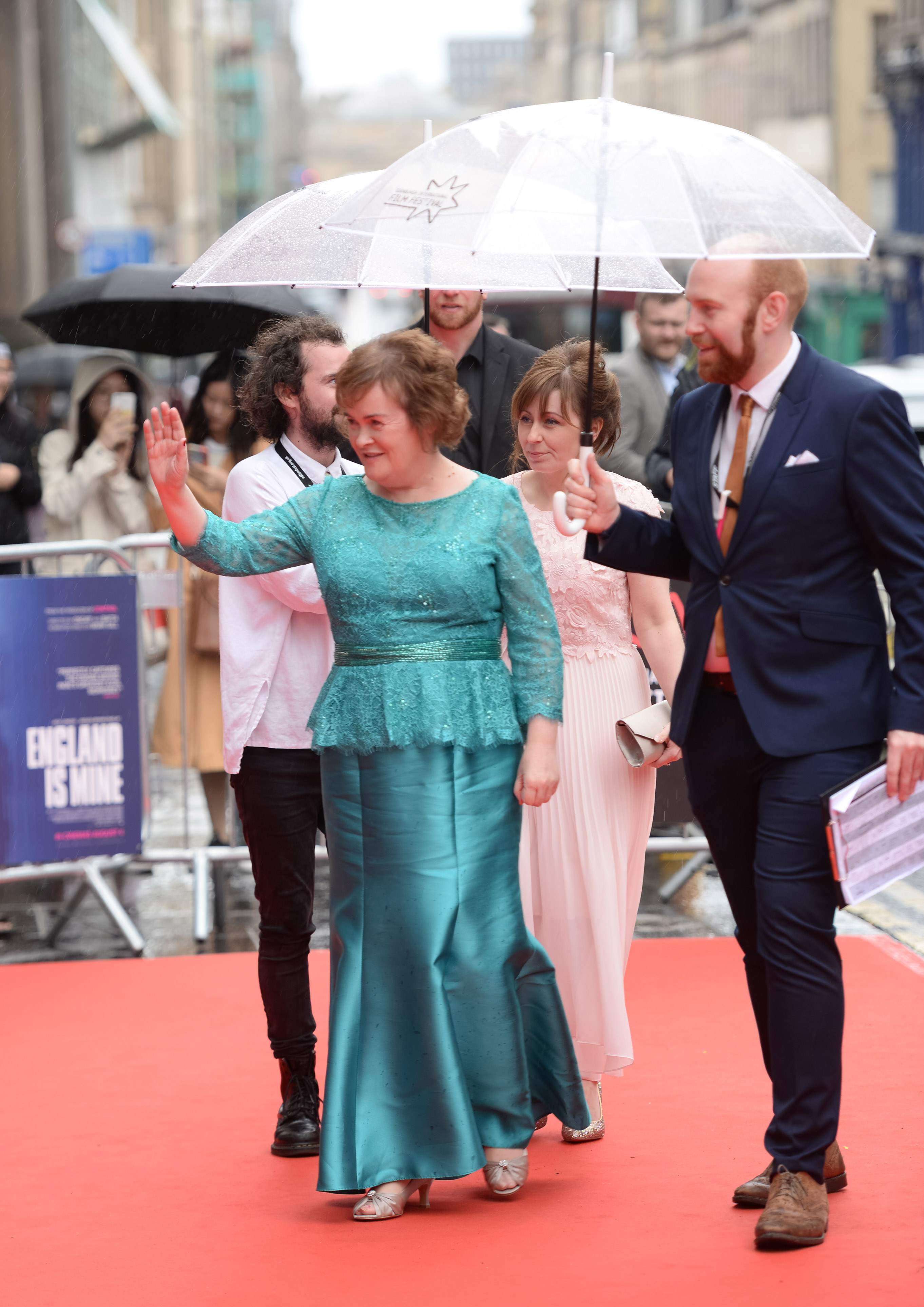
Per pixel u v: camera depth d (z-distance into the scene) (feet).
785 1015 31.07
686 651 32.63
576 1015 37.63
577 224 30.32
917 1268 29.43
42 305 81.87
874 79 472.85
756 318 30.76
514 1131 34.01
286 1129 37.73
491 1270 30.22
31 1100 41.68
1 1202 34.96
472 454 51.42
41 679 57.62
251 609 37.86
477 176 31.96
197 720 64.44
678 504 32.37
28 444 75.31
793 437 30.89
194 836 74.38
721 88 574.15
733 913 33.68
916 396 92.43
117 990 51.80
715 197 30.30
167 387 234.17
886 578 30.78
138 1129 39.47
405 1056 32.99
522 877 37.86
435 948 32.86
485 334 52.01
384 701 32.81
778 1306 27.99
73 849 58.34
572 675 37.65
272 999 38.14
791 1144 30.99
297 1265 30.89
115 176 438.40
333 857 33.88
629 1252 30.86
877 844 30.55
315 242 38.50
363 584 32.91
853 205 479.41
